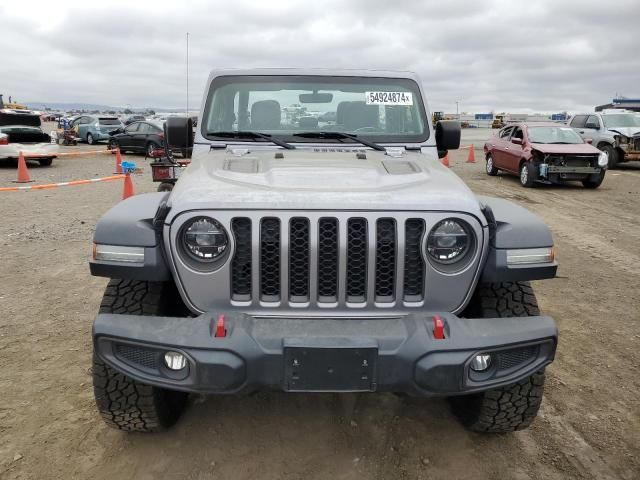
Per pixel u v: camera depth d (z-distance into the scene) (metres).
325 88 4.20
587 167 13.37
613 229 9.02
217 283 2.60
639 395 3.72
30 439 3.15
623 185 14.59
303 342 2.39
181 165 6.12
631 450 3.13
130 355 2.53
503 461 3.03
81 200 11.16
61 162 20.25
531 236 2.73
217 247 2.59
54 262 6.58
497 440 3.21
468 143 35.72
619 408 3.55
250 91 4.18
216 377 2.40
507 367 2.56
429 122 4.23
